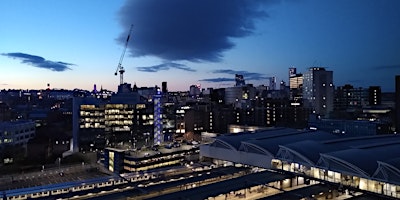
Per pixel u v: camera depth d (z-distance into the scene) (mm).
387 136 114375
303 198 64000
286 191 67938
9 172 139875
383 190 69438
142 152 151875
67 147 187250
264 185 70188
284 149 88562
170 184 72000
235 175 84062
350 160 74750
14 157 160000
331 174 78438
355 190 71000
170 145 170125
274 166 91938
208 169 93500
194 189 65812
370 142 103562
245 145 100750
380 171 69250
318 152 86312
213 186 68000
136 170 138750
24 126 192625
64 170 144000
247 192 71375
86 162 162625
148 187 69375
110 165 147750
